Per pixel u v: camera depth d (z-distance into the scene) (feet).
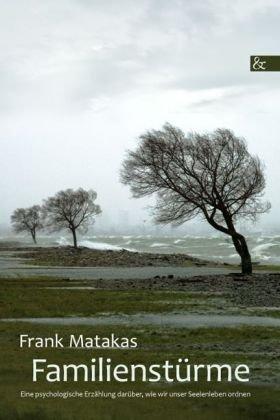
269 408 35.99
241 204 155.33
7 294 108.17
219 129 156.46
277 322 74.02
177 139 155.84
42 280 144.97
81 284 132.36
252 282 130.11
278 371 45.62
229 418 33.99
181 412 35.04
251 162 157.17
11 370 46.29
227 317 79.25
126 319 77.71
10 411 34.81
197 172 152.97
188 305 92.53
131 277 158.20
